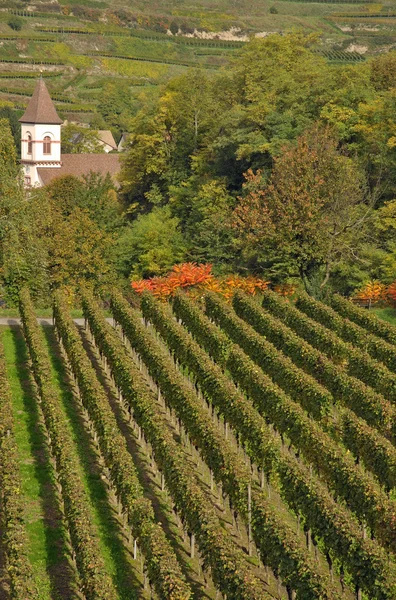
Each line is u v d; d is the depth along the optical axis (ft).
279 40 388.98
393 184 296.51
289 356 199.52
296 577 116.67
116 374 184.75
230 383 171.12
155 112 376.07
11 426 157.99
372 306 262.47
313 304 233.35
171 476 139.13
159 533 123.13
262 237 261.03
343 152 287.69
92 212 327.06
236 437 162.09
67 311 217.77
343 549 122.83
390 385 181.47
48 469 155.33
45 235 290.76
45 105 505.66
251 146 307.78
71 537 128.67
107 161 528.22
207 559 122.42
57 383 194.90
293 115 314.14
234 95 380.58
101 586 114.42
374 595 116.98
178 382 171.94
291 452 165.17
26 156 511.40
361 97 311.88
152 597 121.08
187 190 342.64
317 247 260.01
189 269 260.01
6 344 221.05
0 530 135.95
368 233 278.46
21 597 114.93
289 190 258.57
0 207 243.60
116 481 142.31
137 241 316.60
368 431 152.35
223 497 145.18
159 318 219.00
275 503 148.25
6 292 266.57
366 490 135.33
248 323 227.20
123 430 173.88
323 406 169.27
